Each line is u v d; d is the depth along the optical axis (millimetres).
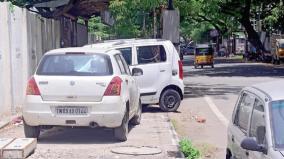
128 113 13523
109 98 12406
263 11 74688
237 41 102250
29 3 24281
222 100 23516
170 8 25234
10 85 17125
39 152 11844
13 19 17641
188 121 17484
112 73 12625
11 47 17375
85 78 12406
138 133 14414
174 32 25047
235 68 51531
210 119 18016
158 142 13133
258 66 55438
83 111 12359
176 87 18812
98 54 12836
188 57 94938
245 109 8562
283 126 7223
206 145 13227
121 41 18562
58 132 14438
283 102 7512
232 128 9062
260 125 7523
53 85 12398
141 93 18234
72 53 12852
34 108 12438
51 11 25531
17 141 11688
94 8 28797
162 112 18859
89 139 13484
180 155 11656
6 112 16719
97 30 53125
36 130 12906
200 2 30234
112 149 12164
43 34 22438
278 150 6891
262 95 7809
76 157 11375
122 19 38969
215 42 120750
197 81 35000
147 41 18500
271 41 70000
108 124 12531
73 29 31844
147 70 18312
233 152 8805
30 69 19859
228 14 67125
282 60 59844
